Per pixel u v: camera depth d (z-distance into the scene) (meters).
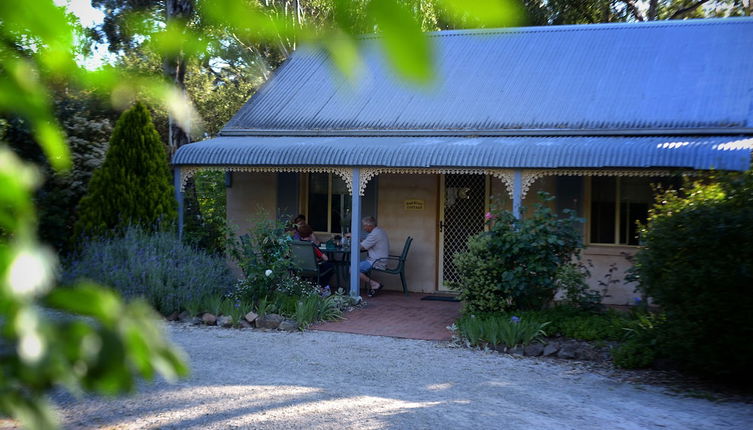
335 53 0.88
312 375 8.49
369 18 0.81
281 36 0.94
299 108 16.23
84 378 0.82
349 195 16.06
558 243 10.76
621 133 13.52
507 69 15.98
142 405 7.07
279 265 12.42
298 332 11.11
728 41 15.25
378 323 11.86
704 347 8.01
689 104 13.76
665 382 8.44
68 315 0.84
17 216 0.84
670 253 8.15
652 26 16.42
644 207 13.89
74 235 13.93
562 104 14.57
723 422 6.91
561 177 14.40
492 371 8.85
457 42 17.14
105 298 0.84
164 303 11.92
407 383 8.21
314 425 6.54
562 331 10.09
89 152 15.87
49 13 0.90
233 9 0.94
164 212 14.31
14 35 0.93
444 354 9.76
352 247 13.65
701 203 8.37
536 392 7.90
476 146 13.05
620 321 10.04
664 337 8.42
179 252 13.05
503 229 11.23
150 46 1.04
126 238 13.16
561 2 24.09
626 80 14.84
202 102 25.09
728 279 7.70
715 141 12.29
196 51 1.03
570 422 6.81
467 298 11.35
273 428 6.45
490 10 0.79
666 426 6.75
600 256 14.06
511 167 12.60
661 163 11.79
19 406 0.83
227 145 14.61
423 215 15.54
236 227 13.52
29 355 0.77
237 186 16.64
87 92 1.04
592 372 8.89
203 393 7.54
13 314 0.77
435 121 14.88
